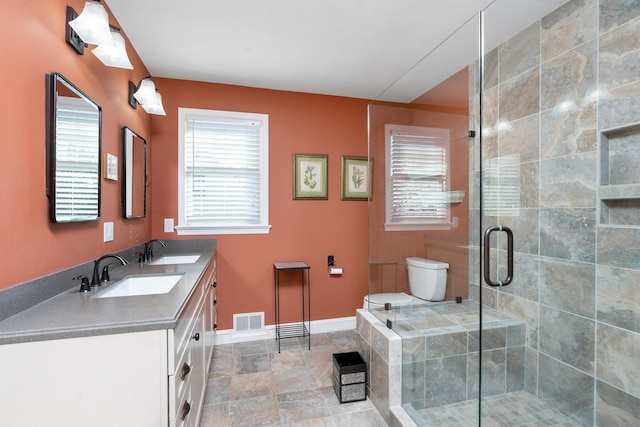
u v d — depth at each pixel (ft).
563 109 5.60
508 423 5.36
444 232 7.49
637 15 4.53
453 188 7.47
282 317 9.44
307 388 6.55
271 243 9.34
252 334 9.11
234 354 8.13
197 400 4.83
